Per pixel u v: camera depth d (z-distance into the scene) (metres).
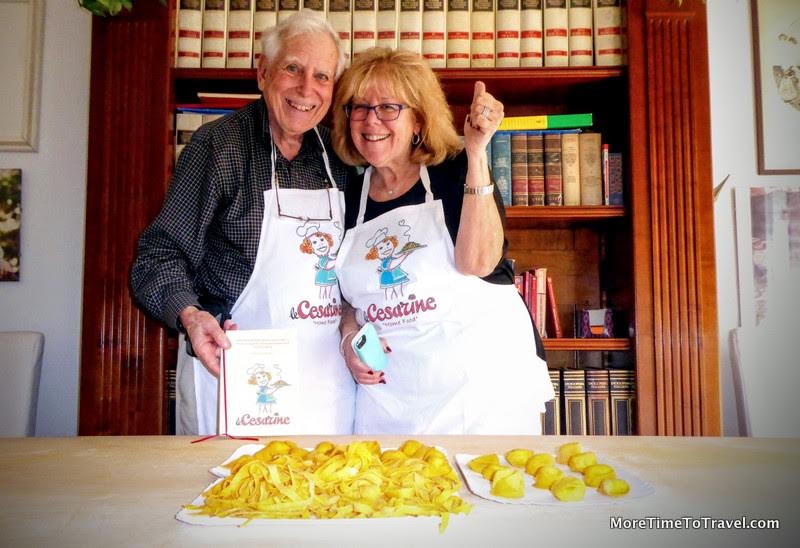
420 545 0.67
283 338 1.21
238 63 2.20
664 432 2.08
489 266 1.50
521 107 2.49
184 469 0.99
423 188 1.60
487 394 1.49
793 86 2.42
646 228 2.12
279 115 1.59
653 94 2.13
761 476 0.94
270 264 1.60
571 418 2.15
